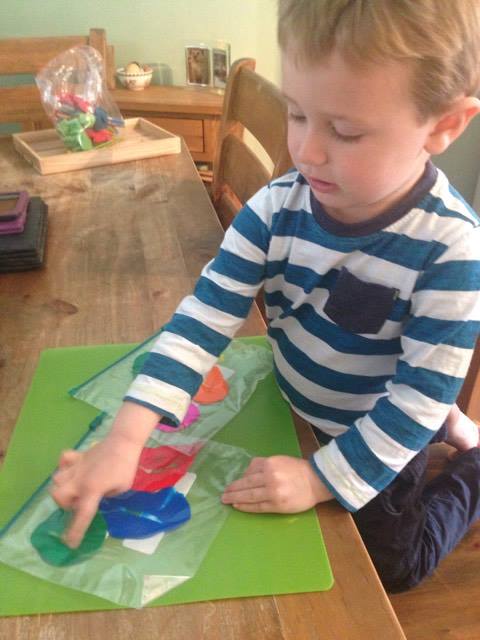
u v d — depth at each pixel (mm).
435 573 878
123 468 566
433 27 473
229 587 482
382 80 479
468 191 2064
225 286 686
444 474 989
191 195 1167
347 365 698
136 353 744
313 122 517
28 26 2002
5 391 687
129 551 514
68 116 1307
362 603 470
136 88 1958
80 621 458
